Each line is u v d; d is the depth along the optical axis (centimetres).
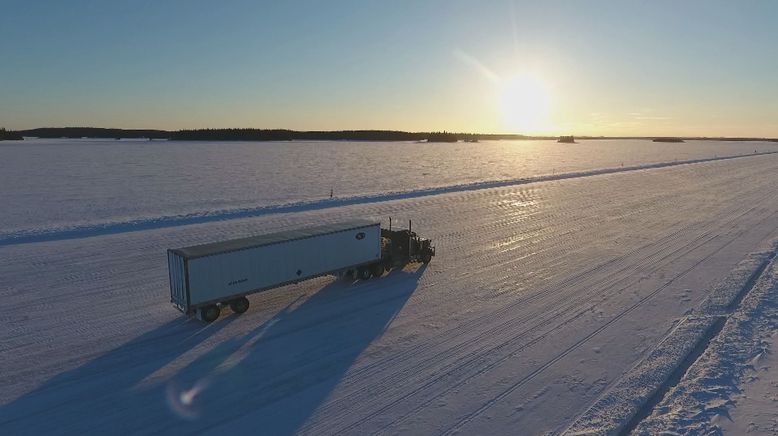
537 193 4784
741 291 1873
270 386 1179
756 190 5062
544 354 1355
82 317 1597
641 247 2600
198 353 1352
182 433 991
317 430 1006
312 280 2023
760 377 1211
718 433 984
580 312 1673
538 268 2216
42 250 2436
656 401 1120
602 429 1003
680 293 1859
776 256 2383
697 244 2656
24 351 1350
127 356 1330
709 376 1222
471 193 4725
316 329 1521
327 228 1928
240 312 1631
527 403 1108
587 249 2566
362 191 4975
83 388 1162
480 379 1216
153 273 2078
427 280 2036
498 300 1794
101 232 2869
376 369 1267
